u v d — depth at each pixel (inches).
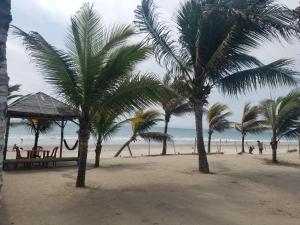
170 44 513.7
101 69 354.9
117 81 362.0
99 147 594.2
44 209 262.1
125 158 780.0
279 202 322.0
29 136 2369.6
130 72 368.2
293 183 447.8
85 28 363.3
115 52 365.4
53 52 347.6
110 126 596.4
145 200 301.0
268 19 361.4
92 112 369.4
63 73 351.6
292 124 741.3
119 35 368.2
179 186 376.5
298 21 329.4
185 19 504.1
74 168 548.7
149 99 378.9
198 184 394.3
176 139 3385.8
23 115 523.2
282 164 731.4
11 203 277.7
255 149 2066.9
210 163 660.1
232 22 448.8
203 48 487.5
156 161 681.6
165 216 251.6
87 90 355.3
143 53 366.6
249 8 385.1
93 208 268.8
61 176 446.0
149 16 499.5
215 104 1198.3
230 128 1232.8
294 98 717.9
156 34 505.7
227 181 428.5
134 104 378.0
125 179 421.1
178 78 525.7
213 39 477.7
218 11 391.5
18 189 339.9
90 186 366.0
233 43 457.1
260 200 326.0
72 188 350.9
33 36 346.0
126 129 3917.3
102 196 313.3
